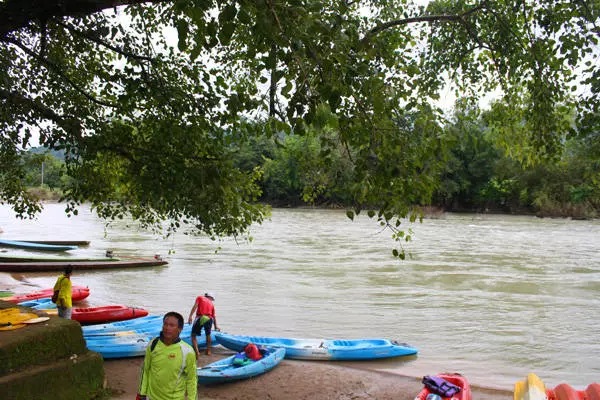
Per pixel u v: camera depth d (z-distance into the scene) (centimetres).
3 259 2098
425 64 910
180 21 452
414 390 866
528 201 7262
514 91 866
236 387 846
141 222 997
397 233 509
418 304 1586
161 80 820
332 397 822
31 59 929
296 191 8738
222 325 1305
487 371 1019
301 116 469
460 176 7600
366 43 516
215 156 803
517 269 2297
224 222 836
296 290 1770
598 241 3631
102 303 1534
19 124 870
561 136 816
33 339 591
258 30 447
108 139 806
